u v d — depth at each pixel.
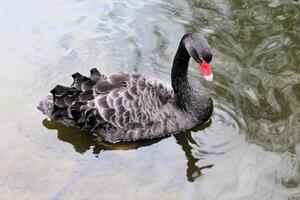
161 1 9.02
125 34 8.23
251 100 6.93
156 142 6.50
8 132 6.52
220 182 5.86
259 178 5.85
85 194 5.73
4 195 5.73
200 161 6.17
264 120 6.62
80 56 7.76
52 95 6.73
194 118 6.64
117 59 7.72
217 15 8.61
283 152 6.15
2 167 6.07
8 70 7.46
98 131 6.45
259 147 6.26
